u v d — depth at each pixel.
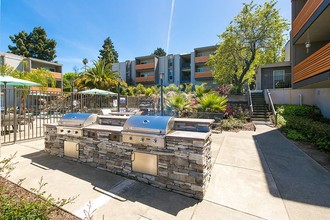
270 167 3.78
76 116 4.00
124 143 3.22
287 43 15.87
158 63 31.86
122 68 34.00
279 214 2.25
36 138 5.96
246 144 5.61
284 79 13.62
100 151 3.53
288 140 6.11
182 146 2.70
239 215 2.23
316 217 2.20
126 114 6.00
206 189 2.84
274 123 8.87
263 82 14.31
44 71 14.35
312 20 6.58
